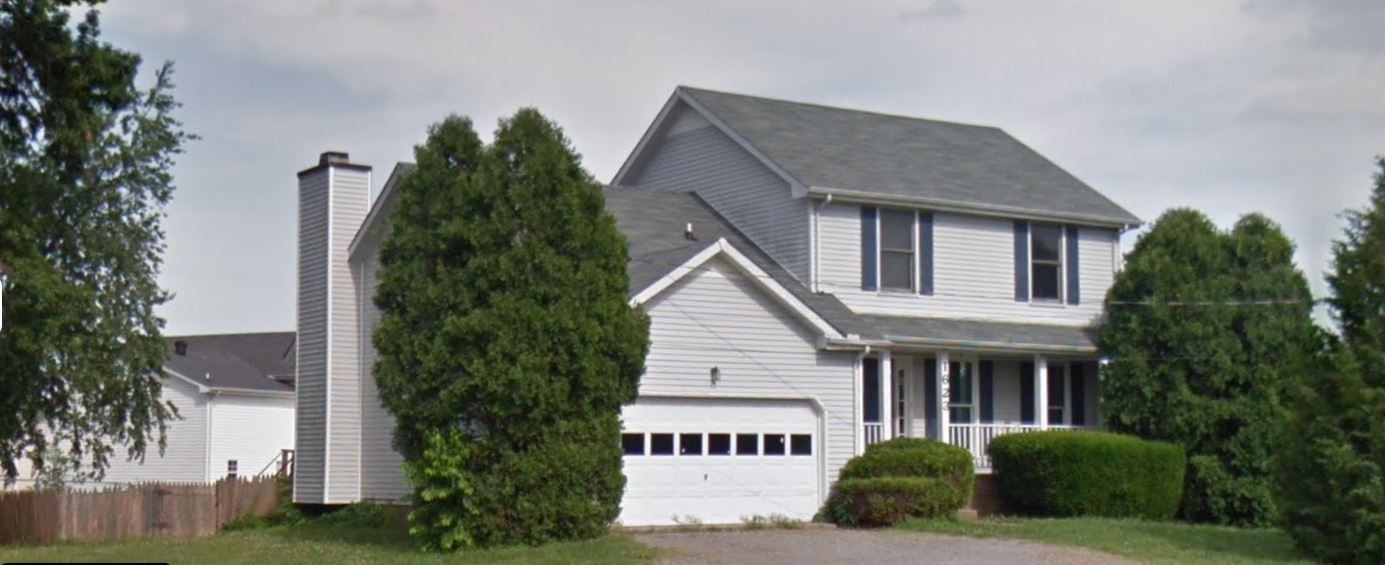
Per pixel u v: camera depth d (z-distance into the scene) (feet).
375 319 104.01
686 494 94.48
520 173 81.97
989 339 109.70
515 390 78.74
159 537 104.27
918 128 128.36
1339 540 82.48
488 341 79.41
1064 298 119.44
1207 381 108.37
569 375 80.84
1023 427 113.91
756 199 112.16
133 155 101.50
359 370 104.78
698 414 95.50
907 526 93.30
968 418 114.32
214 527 111.45
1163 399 110.22
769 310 98.94
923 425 112.47
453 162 83.15
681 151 120.57
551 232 81.66
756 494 97.19
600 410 82.17
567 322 80.18
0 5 81.35
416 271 81.56
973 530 90.84
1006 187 119.34
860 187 108.68
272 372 208.13
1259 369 107.65
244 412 181.06
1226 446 107.76
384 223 92.84
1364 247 85.40
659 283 93.15
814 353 100.68
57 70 83.20
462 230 80.74
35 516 102.63
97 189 100.12
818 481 99.76
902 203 110.63
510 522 79.41
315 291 106.52
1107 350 113.80
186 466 175.94
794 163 109.70
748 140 112.16
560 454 79.97
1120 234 123.13
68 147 85.92
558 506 80.07
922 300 111.86
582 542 80.12
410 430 81.46
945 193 113.39
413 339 80.74
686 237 106.52
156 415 106.52
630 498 92.32
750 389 97.35
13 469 101.35
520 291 80.33
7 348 86.17
